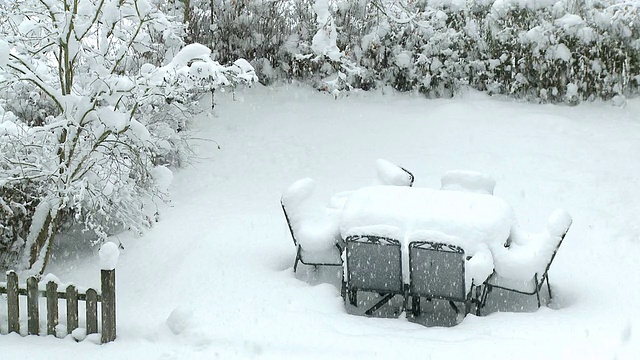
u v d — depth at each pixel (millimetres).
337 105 13297
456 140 11688
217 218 9609
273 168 11211
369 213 7512
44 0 8070
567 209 9602
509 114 12430
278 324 6855
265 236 9078
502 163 10875
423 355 6168
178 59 7852
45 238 8430
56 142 8156
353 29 13820
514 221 7734
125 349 6496
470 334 6586
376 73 13906
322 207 8414
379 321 7012
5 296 7980
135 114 9383
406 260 7305
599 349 6137
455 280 7051
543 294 7812
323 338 6566
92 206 8469
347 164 11219
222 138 12117
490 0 13234
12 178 7918
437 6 13484
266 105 13281
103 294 6641
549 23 12711
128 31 9211
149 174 8984
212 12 13703
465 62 13531
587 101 13000
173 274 8203
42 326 7020
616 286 7730
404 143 11734
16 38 7980
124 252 8930
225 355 6312
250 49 14125
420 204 7551
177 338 6738
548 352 6121
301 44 13922
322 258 7945
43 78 8031
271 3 14023
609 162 10703
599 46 12664
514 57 13164
